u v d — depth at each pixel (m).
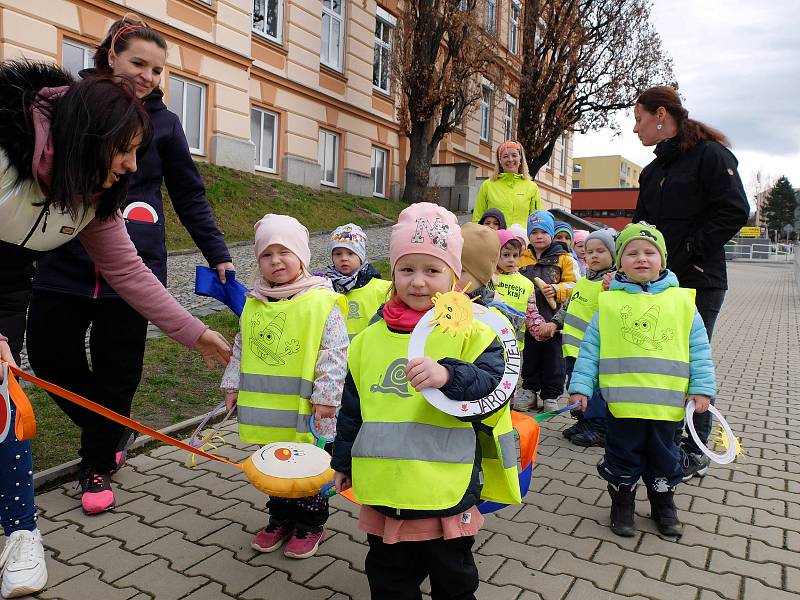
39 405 4.43
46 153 2.15
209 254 3.61
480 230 2.77
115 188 2.44
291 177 17.23
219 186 13.23
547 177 31.70
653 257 3.48
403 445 2.10
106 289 3.21
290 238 3.13
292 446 2.80
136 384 3.46
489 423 2.21
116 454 3.54
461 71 19.50
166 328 2.98
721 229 3.88
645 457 3.34
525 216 6.83
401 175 22.09
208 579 2.80
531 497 3.82
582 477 4.16
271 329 3.08
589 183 84.62
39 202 2.28
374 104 20.62
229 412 3.22
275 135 16.98
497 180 6.89
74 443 4.00
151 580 2.78
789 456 4.64
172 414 4.67
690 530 3.42
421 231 2.24
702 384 3.26
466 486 2.10
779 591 2.84
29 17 10.74
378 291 4.59
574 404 3.43
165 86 13.39
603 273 4.93
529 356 5.68
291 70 17.09
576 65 22.06
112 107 2.14
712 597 2.78
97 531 3.17
